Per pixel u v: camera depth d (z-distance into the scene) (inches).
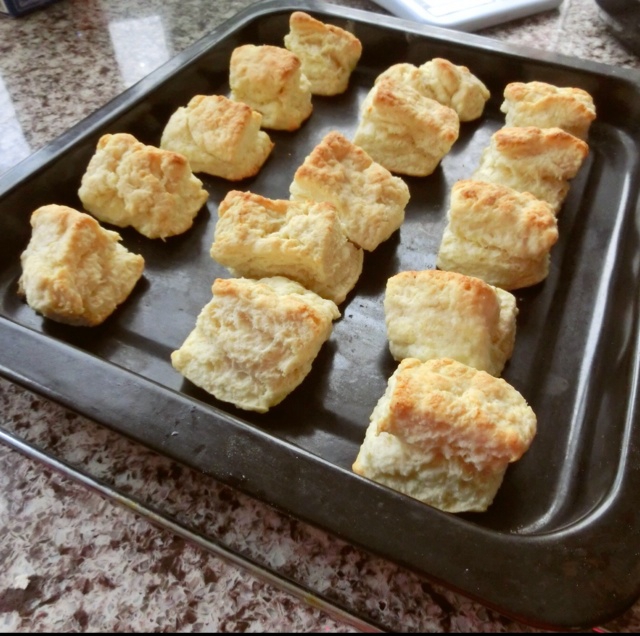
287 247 10.4
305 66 14.9
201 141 12.9
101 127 12.7
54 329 10.5
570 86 13.9
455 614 7.2
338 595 7.3
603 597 6.6
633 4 15.3
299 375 9.5
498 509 8.4
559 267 11.4
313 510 7.3
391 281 10.2
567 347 10.3
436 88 14.1
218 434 7.9
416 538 7.0
